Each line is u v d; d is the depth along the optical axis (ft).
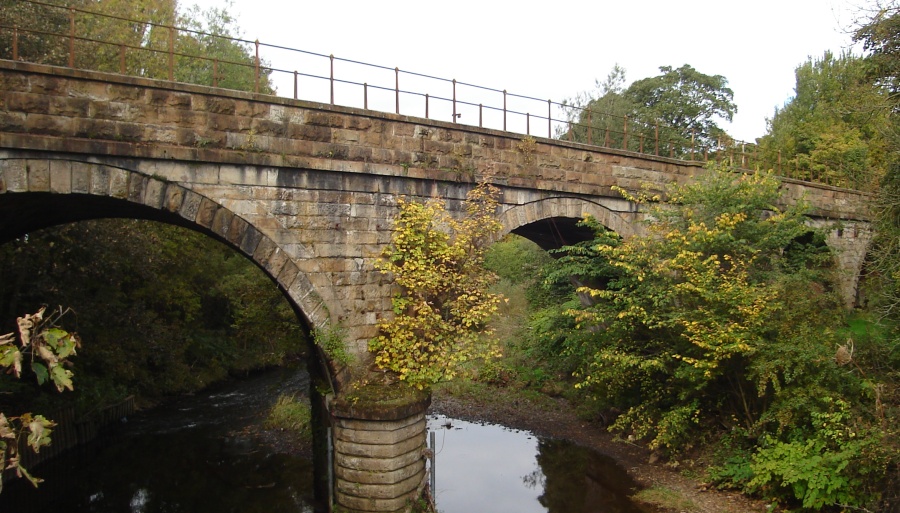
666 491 47.01
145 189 36.47
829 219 84.17
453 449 62.03
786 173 115.14
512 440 64.75
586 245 63.98
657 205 56.65
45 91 33.83
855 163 94.79
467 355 44.39
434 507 43.52
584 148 58.03
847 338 44.88
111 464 57.93
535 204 54.54
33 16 55.21
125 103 35.83
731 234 52.65
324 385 45.52
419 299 44.86
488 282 47.67
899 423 36.32
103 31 74.43
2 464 15.47
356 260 43.39
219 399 81.51
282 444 63.26
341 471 41.98
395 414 40.91
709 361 46.16
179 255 84.64
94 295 70.03
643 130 123.54
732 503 43.91
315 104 41.47
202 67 104.63
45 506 49.29
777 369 44.47
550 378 81.15
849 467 37.81
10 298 59.47
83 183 34.83
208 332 98.48
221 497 50.55
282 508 48.37
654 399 53.06
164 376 82.69
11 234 46.11
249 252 39.68
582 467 55.83
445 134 47.88
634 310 49.16
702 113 132.16
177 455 60.23
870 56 49.26
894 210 45.39
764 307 45.80
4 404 55.31
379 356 43.55
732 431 49.75
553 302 94.22
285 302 64.18
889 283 45.19
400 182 45.44
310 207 41.63
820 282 58.85
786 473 40.06
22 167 33.24
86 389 65.67
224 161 38.32
